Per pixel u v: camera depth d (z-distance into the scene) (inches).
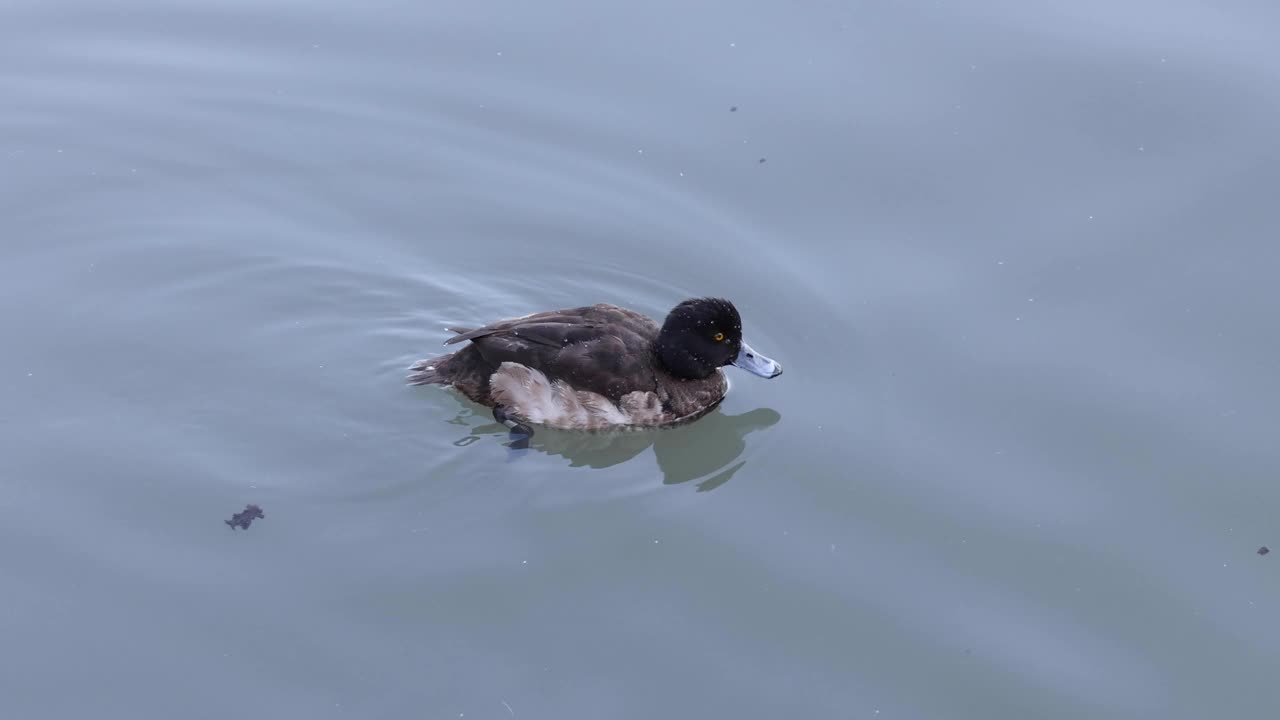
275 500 427.2
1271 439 464.1
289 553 406.6
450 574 404.5
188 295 519.2
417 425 462.9
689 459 470.6
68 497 421.7
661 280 546.3
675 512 439.8
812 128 611.5
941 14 668.7
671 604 402.0
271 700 359.3
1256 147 586.9
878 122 613.0
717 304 475.8
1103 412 478.9
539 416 465.4
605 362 463.5
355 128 615.2
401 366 493.7
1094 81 625.3
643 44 658.2
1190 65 629.9
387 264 543.5
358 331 511.5
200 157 594.9
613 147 605.3
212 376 479.5
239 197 574.6
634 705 367.9
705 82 635.5
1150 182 576.4
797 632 395.2
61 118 610.2
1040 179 581.3
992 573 418.3
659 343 479.8
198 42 658.2
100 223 551.8
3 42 652.7
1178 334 509.4
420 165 598.9
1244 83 618.8
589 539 424.5
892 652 390.3
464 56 652.1
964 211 569.3
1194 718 373.1
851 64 642.2
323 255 544.4
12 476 427.8
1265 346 501.7
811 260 552.7
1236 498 444.1
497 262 550.0
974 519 438.0
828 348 514.6
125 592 389.1
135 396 466.3
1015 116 611.8
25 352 481.7
